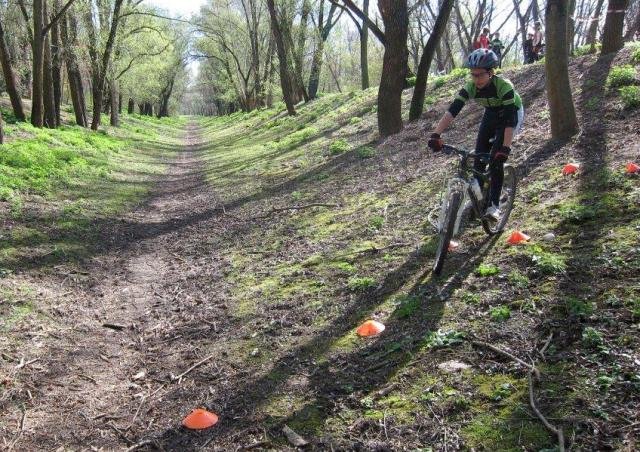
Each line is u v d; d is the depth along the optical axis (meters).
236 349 4.66
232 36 48.72
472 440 2.95
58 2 19.94
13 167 11.83
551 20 7.35
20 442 3.46
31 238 7.84
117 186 13.23
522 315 4.00
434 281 4.99
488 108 5.09
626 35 16.86
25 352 4.63
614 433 2.71
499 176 5.18
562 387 3.14
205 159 21.98
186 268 7.37
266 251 7.58
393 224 7.20
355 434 3.23
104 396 4.07
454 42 45.06
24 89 30.86
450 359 3.71
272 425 3.48
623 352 3.26
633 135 6.80
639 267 4.06
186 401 3.94
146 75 37.31
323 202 9.49
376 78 46.47
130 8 25.00
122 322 5.52
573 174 6.27
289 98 28.42
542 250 4.88
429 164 9.43
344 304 5.14
